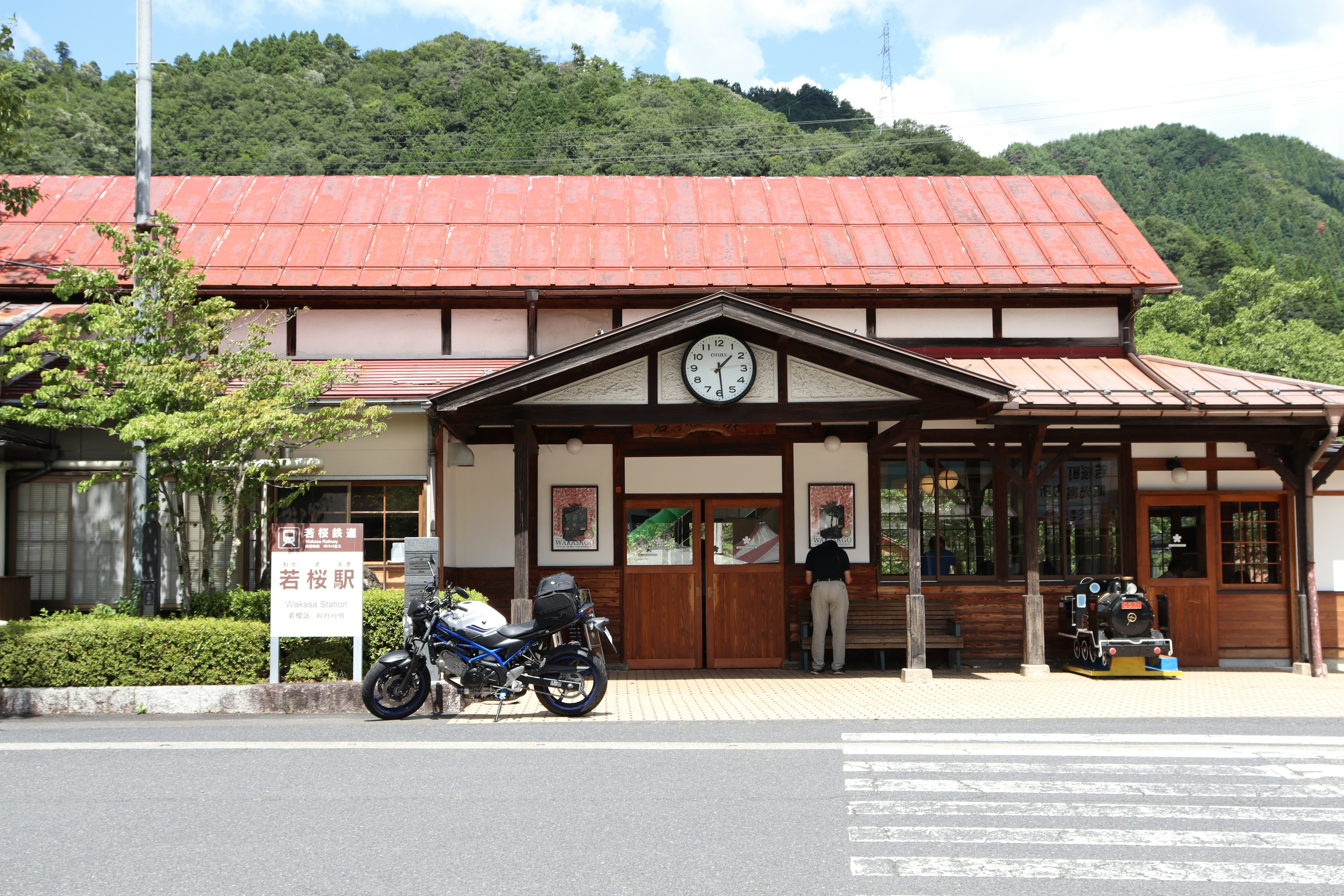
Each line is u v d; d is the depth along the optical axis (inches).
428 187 639.8
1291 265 3213.6
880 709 389.1
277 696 372.5
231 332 540.1
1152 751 310.0
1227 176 4694.9
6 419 408.5
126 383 418.3
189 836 219.9
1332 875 198.8
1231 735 336.5
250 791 256.4
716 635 532.7
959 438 529.0
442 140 2632.9
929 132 2566.4
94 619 406.9
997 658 527.5
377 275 538.9
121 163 2140.7
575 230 589.6
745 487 536.4
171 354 428.8
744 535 537.3
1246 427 499.2
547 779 270.4
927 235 588.4
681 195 637.3
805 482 535.8
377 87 2906.0
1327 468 501.7
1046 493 536.4
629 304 549.6
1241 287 2000.5
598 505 534.3
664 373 444.5
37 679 374.0
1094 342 552.1
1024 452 503.8
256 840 217.2
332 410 408.2
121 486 492.1
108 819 232.5
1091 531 534.6
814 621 507.5
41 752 302.5
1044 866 203.6
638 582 533.3
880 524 533.0
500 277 539.5
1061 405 462.3
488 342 545.0
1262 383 494.9
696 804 246.1
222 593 419.2
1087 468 536.1
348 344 543.2
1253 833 226.2
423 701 366.6
